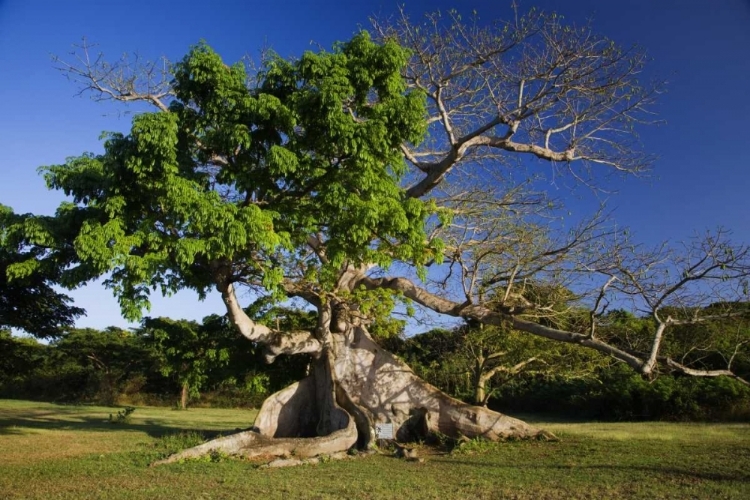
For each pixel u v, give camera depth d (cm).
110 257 1104
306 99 1212
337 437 1539
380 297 1523
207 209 1089
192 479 1119
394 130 1253
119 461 1367
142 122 1125
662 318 1380
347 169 1260
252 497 948
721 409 2652
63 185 1223
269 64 1312
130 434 2070
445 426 1769
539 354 2041
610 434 1927
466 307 1576
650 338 1531
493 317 1557
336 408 1673
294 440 1505
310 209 1280
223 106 1245
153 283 1194
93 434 2062
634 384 2847
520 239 1568
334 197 1180
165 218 1195
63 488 1046
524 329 1524
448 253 1669
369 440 1598
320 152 1275
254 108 1198
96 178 1216
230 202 1239
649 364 1307
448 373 2538
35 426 2388
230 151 1228
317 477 1138
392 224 1180
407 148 1717
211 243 1095
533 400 3566
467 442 1623
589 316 1538
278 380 1997
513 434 1753
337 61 1270
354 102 1333
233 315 1494
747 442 1603
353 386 1766
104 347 4712
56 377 4769
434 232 1627
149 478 1134
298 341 1706
